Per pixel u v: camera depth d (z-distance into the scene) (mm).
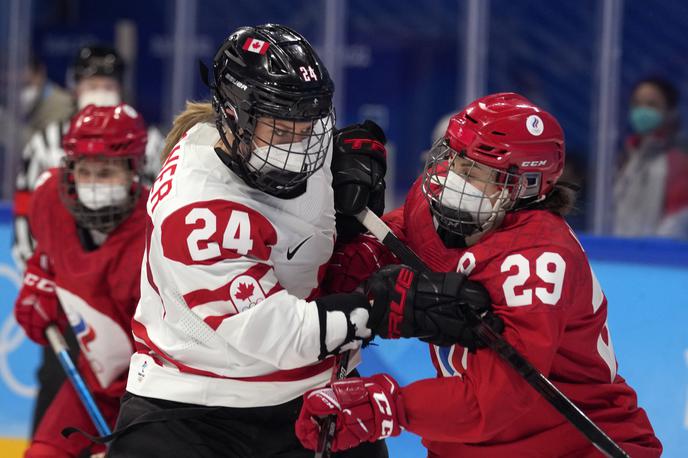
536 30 18734
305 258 6484
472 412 6074
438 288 6078
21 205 11070
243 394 6469
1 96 18594
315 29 20656
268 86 5906
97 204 8156
